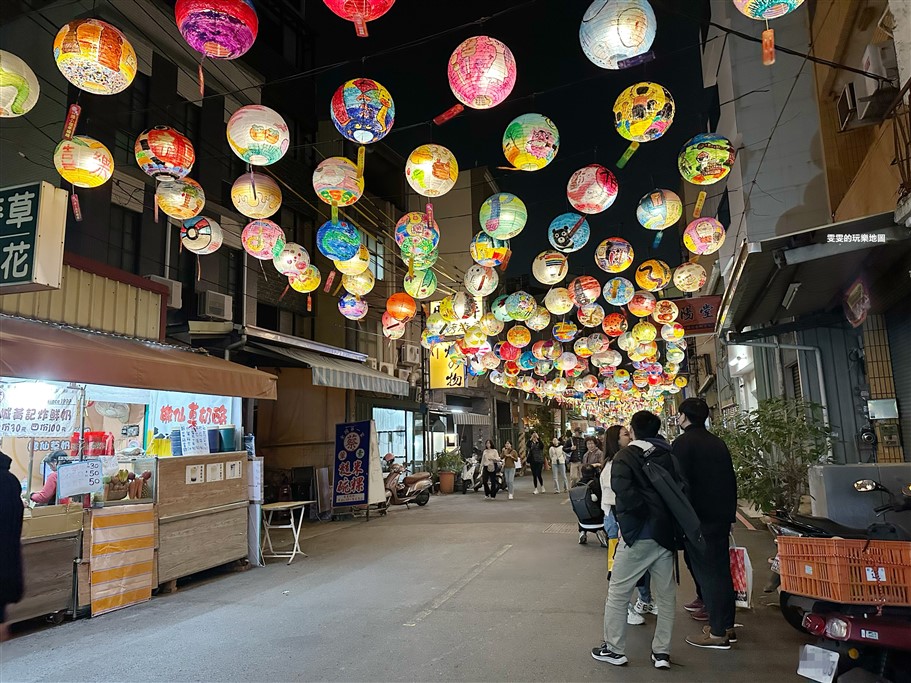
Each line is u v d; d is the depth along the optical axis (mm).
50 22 10594
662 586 4570
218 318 13680
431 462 21234
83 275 8328
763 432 8508
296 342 14914
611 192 6316
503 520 12836
